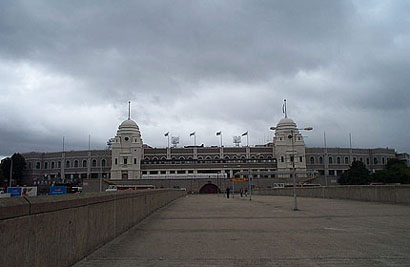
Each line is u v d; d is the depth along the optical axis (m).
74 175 135.75
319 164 135.88
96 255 9.67
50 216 6.89
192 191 112.75
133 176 124.25
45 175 139.75
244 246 11.18
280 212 24.94
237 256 9.70
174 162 125.94
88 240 9.41
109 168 132.62
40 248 6.43
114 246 11.08
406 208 25.53
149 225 17.02
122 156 125.38
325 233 13.90
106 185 107.25
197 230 15.13
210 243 11.78
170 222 18.44
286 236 13.22
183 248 10.86
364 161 140.88
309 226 16.27
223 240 12.39
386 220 18.27
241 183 112.75
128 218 14.96
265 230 15.02
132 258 9.41
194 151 135.62
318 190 47.84
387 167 133.62
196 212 25.69
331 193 43.16
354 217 19.91
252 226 16.53
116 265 8.62
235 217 21.33
